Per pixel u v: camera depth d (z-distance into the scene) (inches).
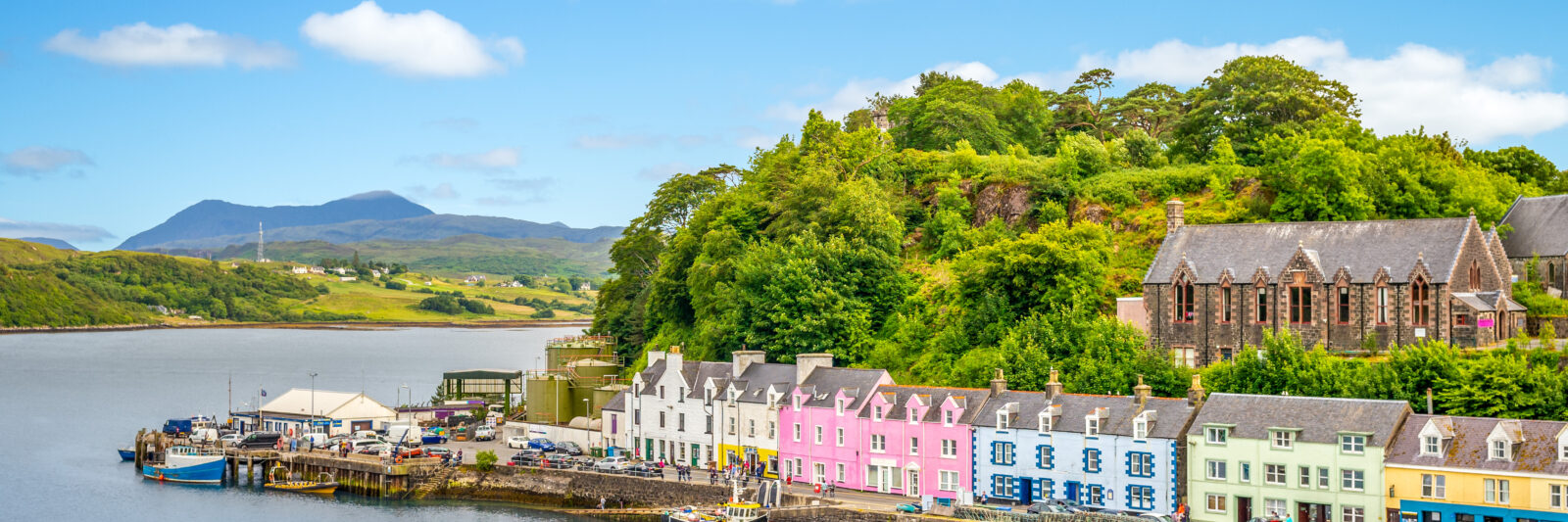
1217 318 5738.2
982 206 7849.4
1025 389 5595.5
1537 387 4594.0
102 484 6919.3
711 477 5679.1
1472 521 4215.1
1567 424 4192.9
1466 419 4372.5
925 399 5433.1
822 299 6663.4
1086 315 6033.5
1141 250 6879.9
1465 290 5349.4
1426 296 5305.1
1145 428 4815.5
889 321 6934.1
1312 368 5022.1
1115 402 5012.3
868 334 6860.2
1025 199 7632.9
